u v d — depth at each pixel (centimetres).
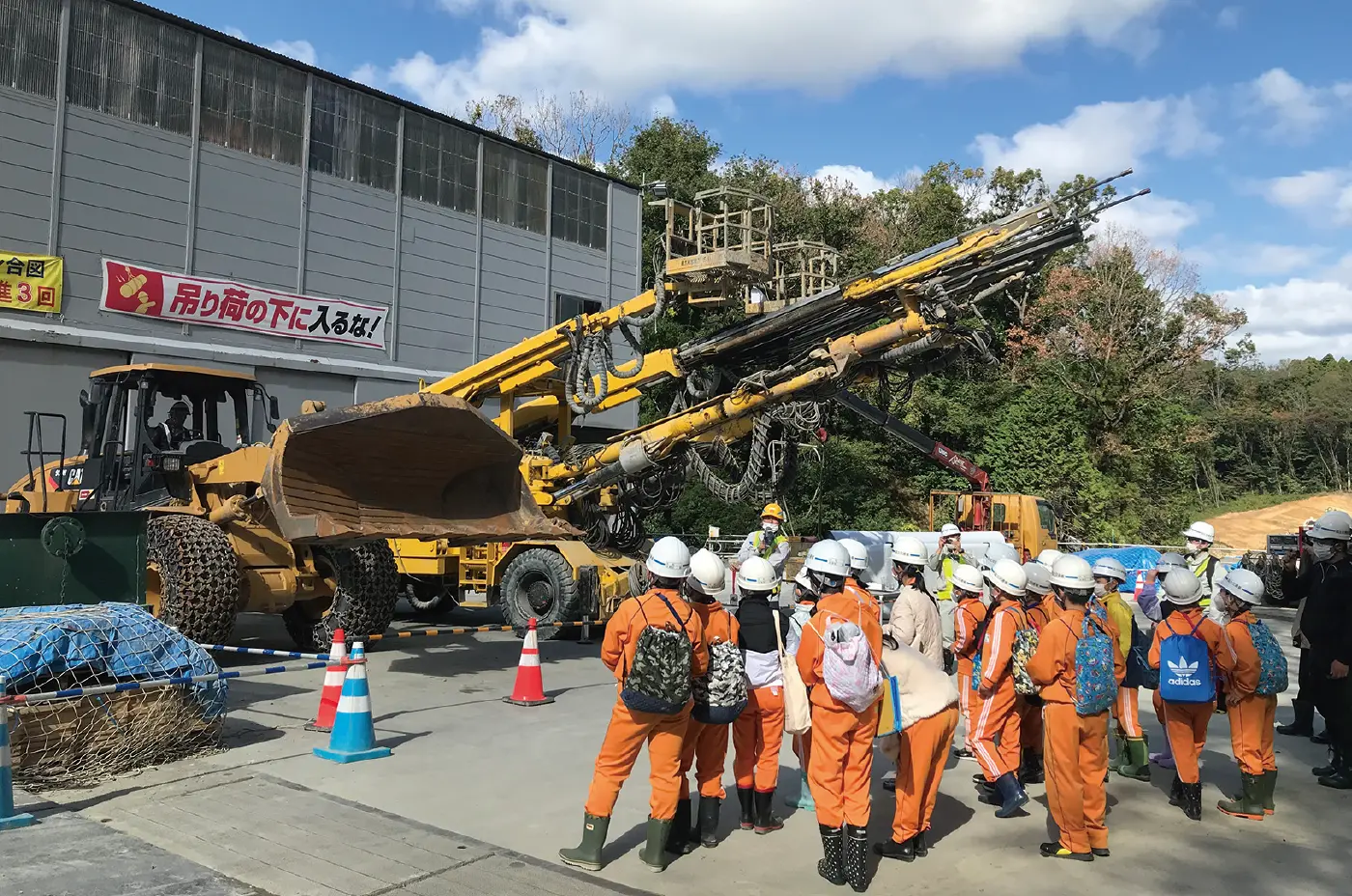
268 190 1828
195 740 674
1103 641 524
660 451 1166
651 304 1138
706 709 503
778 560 1117
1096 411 3253
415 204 2091
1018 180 4091
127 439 1097
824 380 1071
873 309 1067
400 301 2055
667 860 503
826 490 2839
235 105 1783
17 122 1502
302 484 828
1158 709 711
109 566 848
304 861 479
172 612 954
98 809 554
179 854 486
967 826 583
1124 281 3547
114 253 1609
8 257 1484
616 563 1245
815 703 487
